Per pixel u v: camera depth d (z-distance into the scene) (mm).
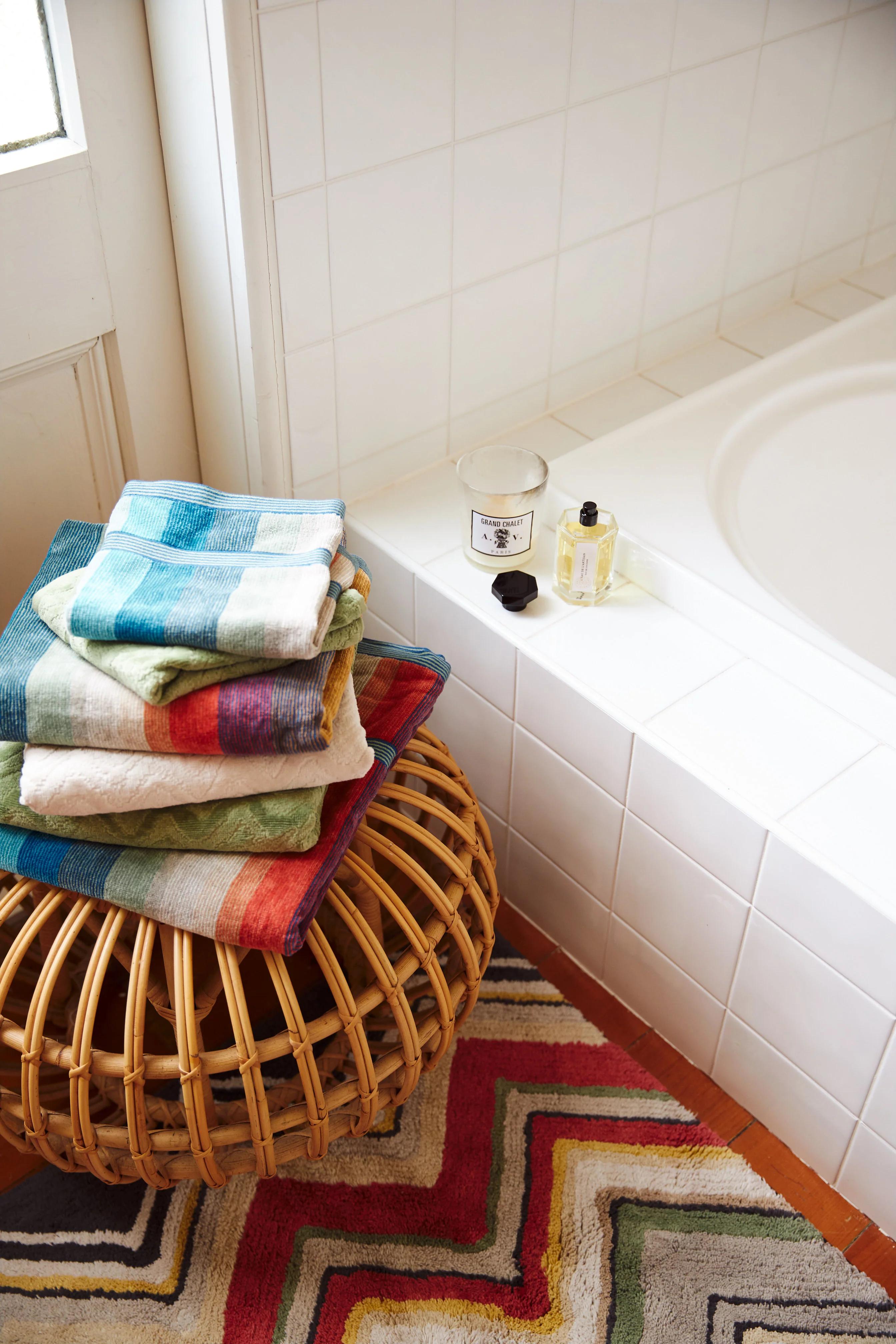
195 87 1122
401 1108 1287
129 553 989
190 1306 1129
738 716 1165
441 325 1404
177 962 936
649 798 1187
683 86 1434
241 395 1331
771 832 1057
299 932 920
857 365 1581
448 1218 1196
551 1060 1336
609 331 1601
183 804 958
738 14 1421
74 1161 1039
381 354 1371
